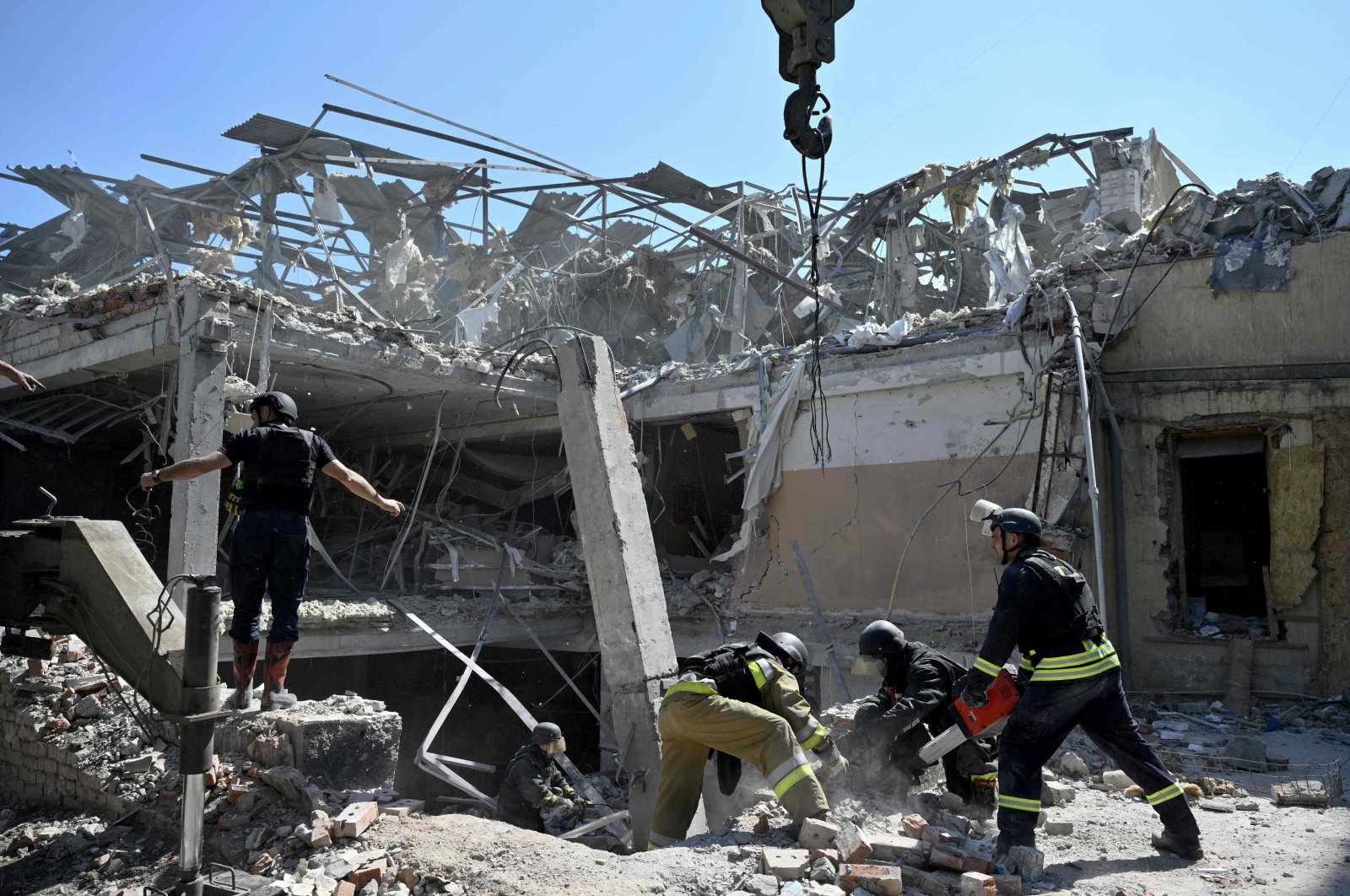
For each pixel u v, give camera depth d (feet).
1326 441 30.81
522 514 53.88
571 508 54.08
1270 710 29.86
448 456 53.47
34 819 20.31
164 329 31.96
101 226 71.26
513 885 12.03
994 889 11.56
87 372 36.14
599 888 11.65
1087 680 13.09
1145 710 29.86
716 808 19.66
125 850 17.28
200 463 17.44
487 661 54.60
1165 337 33.73
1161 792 13.67
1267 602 31.58
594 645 43.96
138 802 18.67
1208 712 30.14
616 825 21.80
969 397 36.09
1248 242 32.55
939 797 16.10
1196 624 33.81
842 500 38.99
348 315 36.60
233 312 32.22
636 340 65.46
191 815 12.71
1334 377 30.91
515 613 41.01
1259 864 13.34
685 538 50.80
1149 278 34.19
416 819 15.19
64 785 20.90
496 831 14.28
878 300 61.72
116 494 46.98
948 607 35.58
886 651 16.93
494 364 41.57
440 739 52.95
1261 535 38.70
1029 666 13.80
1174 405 33.37
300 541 18.84
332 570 44.42
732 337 60.49
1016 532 14.03
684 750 15.47
